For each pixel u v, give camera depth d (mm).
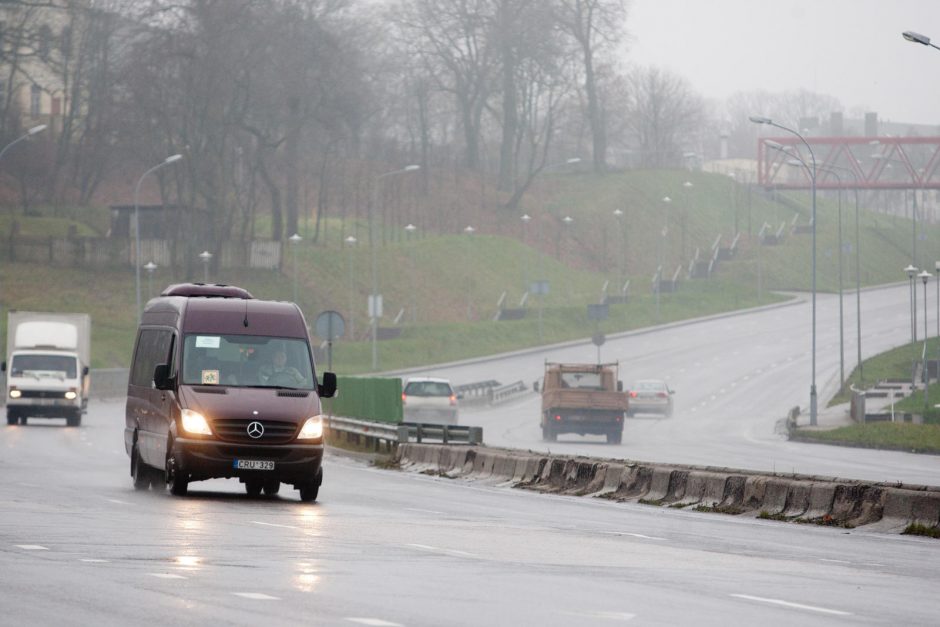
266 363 72938
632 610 33281
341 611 31969
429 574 39875
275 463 70062
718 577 41156
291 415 70562
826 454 141375
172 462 70562
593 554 47188
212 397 70438
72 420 166500
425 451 107312
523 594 35906
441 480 96625
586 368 170375
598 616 32094
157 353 76688
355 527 56062
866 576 42719
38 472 88688
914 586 40344
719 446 156500
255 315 74375
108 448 122188
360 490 82625
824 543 54875
